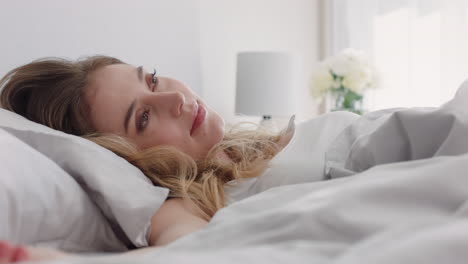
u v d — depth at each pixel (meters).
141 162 1.16
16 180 0.68
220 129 1.33
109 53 2.25
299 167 1.15
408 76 2.79
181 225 0.88
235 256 0.43
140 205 0.84
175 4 2.51
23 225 0.68
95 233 0.82
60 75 1.32
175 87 1.38
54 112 1.29
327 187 0.70
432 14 2.64
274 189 0.77
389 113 1.16
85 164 0.86
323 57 3.52
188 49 2.57
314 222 0.52
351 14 3.18
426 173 0.54
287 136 1.36
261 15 3.26
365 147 0.95
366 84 2.75
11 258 0.49
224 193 1.14
